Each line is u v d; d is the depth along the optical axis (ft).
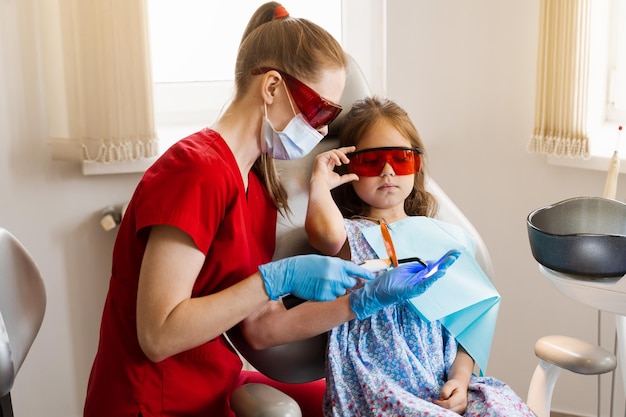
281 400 4.34
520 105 7.36
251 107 4.73
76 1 6.36
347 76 5.76
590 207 5.28
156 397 4.70
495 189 7.61
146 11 6.53
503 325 7.86
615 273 4.80
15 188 6.89
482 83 7.41
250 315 4.91
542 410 5.07
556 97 6.79
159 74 7.80
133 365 4.69
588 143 6.78
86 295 7.30
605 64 7.27
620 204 5.22
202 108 7.91
